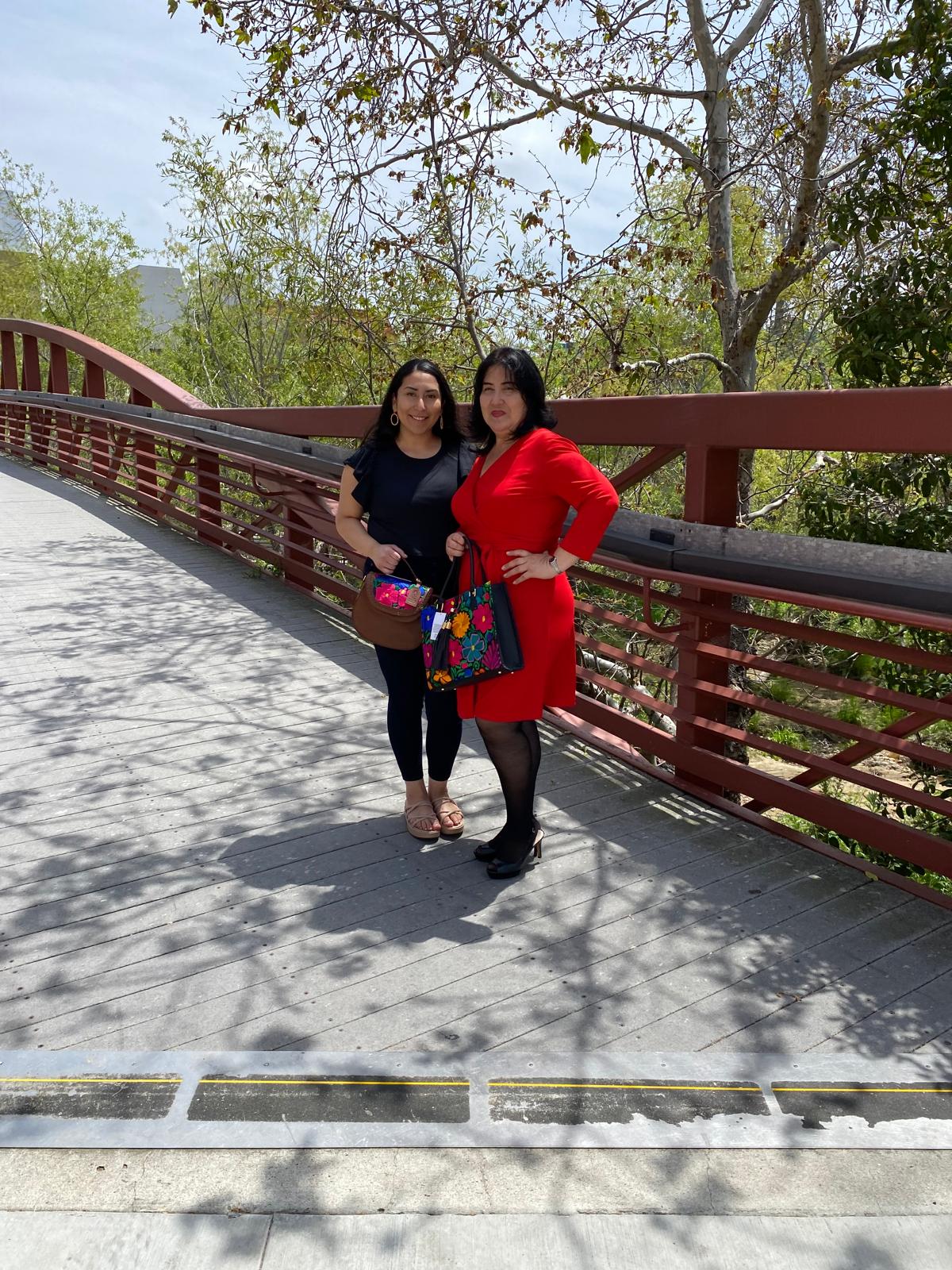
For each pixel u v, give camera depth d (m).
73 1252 1.72
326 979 2.54
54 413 13.45
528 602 2.77
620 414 3.72
